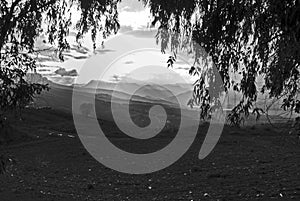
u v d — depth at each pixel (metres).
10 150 26.12
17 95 8.16
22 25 8.72
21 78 8.23
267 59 5.62
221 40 6.29
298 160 22.86
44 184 17.16
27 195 14.70
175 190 16.41
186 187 16.89
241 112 6.10
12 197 14.21
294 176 18.38
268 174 19.14
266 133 31.03
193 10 6.75
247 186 16.58
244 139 29.72
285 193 14.82
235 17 5.95
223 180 18.03
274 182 17.16
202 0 6.57
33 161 22.91
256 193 15.06
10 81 8.15
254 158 23.75
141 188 16.91
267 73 5.69
